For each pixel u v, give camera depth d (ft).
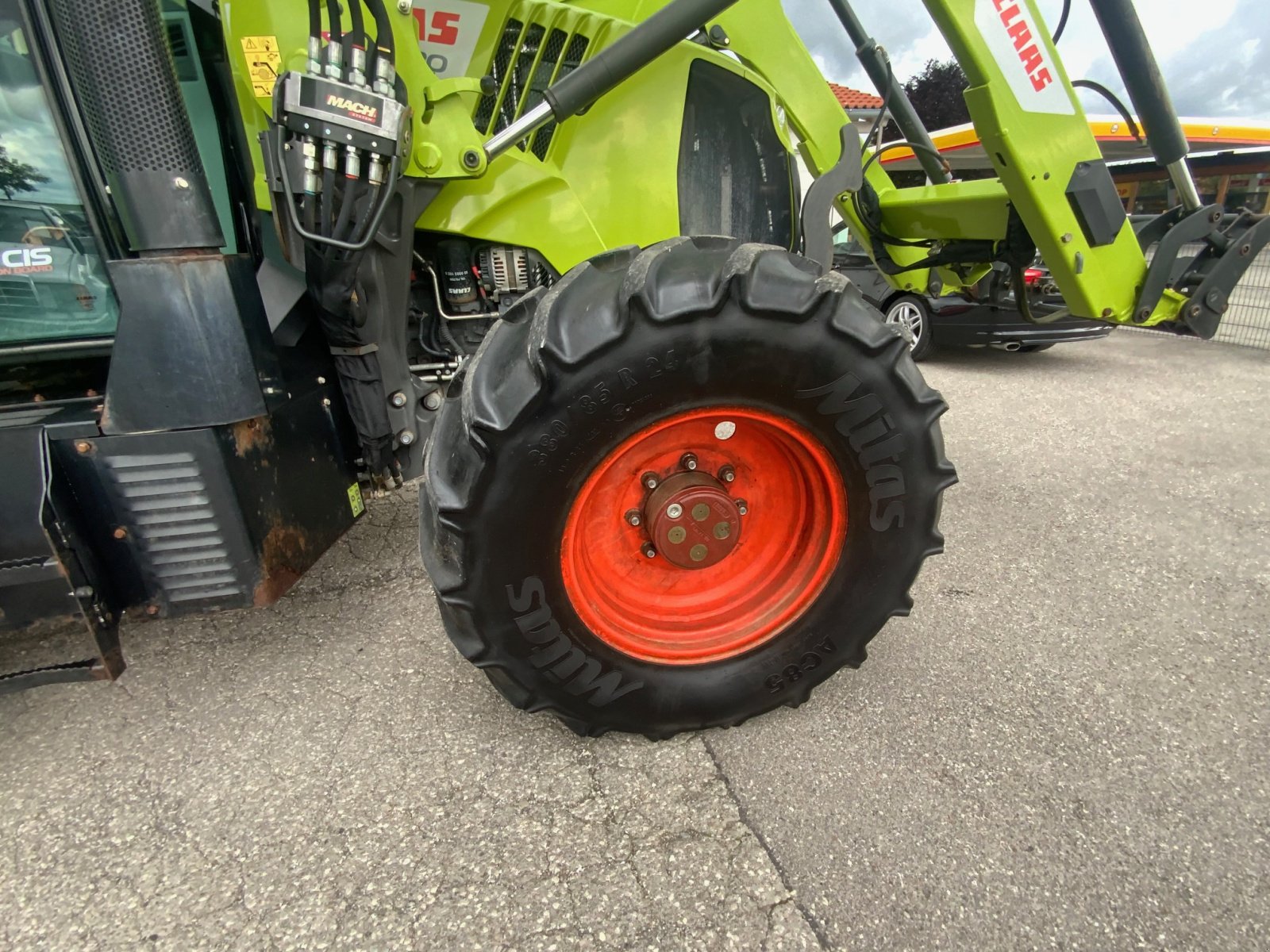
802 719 5.85
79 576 4.95
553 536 4.56
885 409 4.77
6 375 5.58
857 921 4.24
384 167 5.00
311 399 6.20
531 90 6.72
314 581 8.16
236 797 5.24
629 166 6.96
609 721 5.31
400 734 5.82
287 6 5.14
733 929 4.20
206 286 4.78
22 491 4.72
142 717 6.10
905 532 5.21
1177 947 4.07
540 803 5.11
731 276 4.27
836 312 4.51
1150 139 7.53
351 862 4.69
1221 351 21.20
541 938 4.18
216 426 5.00
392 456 6.88
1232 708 5.93
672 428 4.89
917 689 6.17
